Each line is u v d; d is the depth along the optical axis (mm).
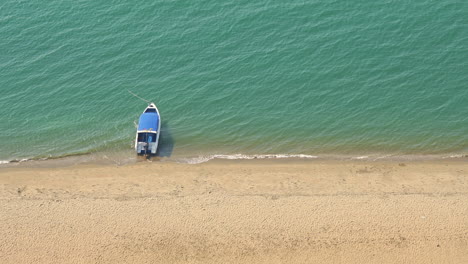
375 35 63562
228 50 63125
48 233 44906
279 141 54781
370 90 58750
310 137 55031
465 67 59969
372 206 46438
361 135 54969
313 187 49031
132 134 55625
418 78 59375
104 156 53531
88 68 61938
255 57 62250
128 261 43094
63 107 58562
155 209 46719
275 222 45375
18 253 43625
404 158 52531
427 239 43844
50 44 64500
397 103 57531
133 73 61281
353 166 51656
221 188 49156
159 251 43688
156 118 54781
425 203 46562
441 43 62312
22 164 53062
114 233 44875
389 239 43969
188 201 47500
